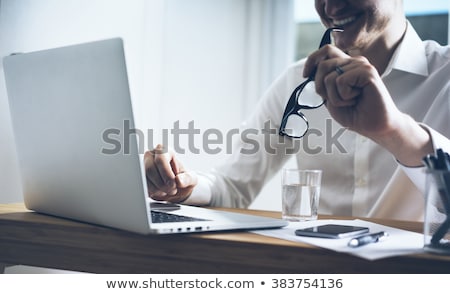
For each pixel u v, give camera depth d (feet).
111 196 2.43
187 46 6.15
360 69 2.42
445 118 4.28
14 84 3.05
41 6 4.17
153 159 3.64
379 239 2.40
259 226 2.58
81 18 4.64
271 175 5.09
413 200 4.22
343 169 4.68
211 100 6.55
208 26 6.47
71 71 2.51
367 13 3.86
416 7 6.82
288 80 5.03
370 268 2.07
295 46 7.33
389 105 2.49
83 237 2.58
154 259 2.40
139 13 5.44
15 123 3.14
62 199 2.84
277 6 7.28
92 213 2.62
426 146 2.77
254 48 7.06
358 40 3.96
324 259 2.14
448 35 6.68
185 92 6.14
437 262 2.01
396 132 2.63
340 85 2.42
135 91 5.33
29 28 4.05
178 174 3.72
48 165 2.89
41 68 2.75
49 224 2.69
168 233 2.33
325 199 4.75
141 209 2.27
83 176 2.60
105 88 2.31
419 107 4.47
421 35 6.80
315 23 7.25
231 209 3.77
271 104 5.09
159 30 5.70
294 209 3.07
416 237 2.51
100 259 2.54
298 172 3.09
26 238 2.76
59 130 2.71
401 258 2.05
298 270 2.17
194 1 6.25
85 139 2.52
